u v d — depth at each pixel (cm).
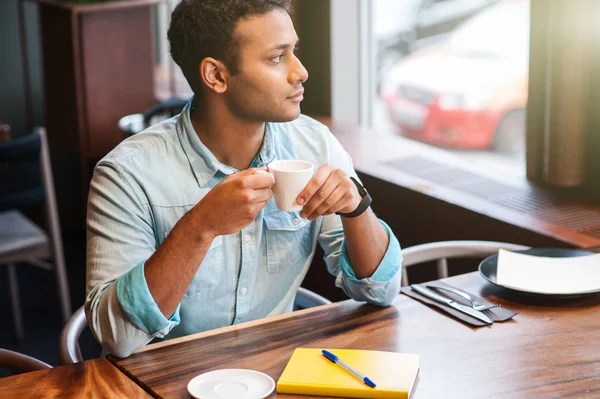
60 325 331
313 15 339
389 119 355
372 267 149
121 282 134
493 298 154
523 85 323
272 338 137
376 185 266
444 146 355
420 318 145
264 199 130
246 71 142
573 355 130
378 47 345
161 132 154
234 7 140
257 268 159
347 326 142
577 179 239
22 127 472
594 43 230
